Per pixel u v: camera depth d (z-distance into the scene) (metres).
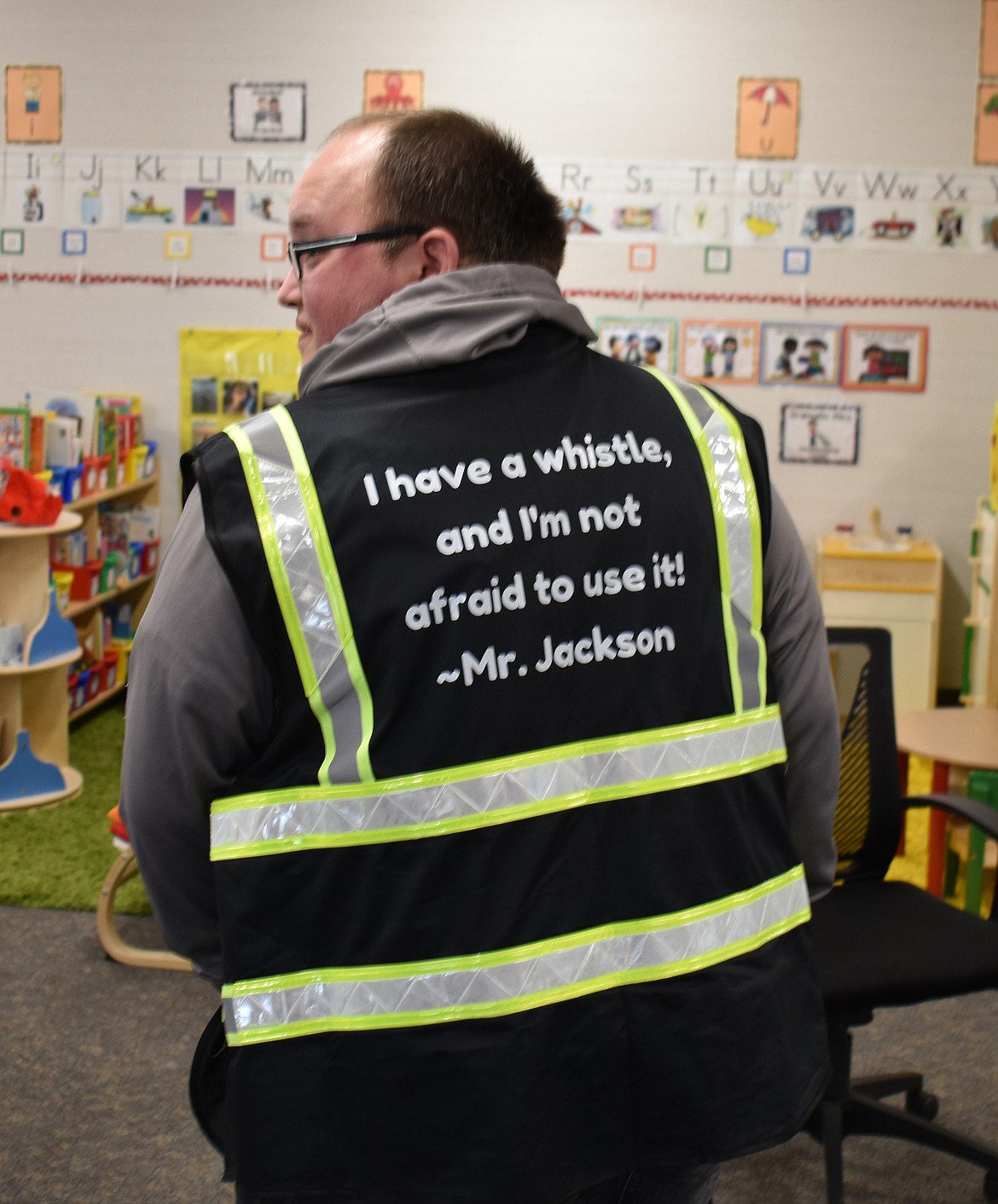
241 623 0.99
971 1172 2.23
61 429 4.55
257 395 5.39
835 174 5.06
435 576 0.99
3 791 4.03
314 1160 0.99
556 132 5.12
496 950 0.99
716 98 5.05
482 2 5.06
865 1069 2.53
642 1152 1.05
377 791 0.99
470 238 1.08
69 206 5.34
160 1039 2.67
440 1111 0.98
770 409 5.24
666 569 1.09
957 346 5.13
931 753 3.14
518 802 1.00
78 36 5.23
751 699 1.14
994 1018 2.76
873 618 4.83
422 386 1.04
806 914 1.17
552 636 1.03
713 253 5.14
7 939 3.12
